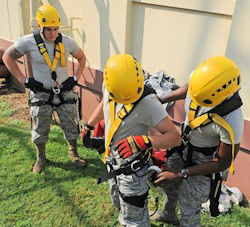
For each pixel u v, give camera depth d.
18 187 3.35
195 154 2.15
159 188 2.78
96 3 3.99
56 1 4.81
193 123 1.98
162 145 1.85
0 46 6.05
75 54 3.39
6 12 5.58
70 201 3.18
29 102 3.36
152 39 3.65
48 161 3.78
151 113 1.88
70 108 3.43
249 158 3.08
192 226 2.34
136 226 2.21
